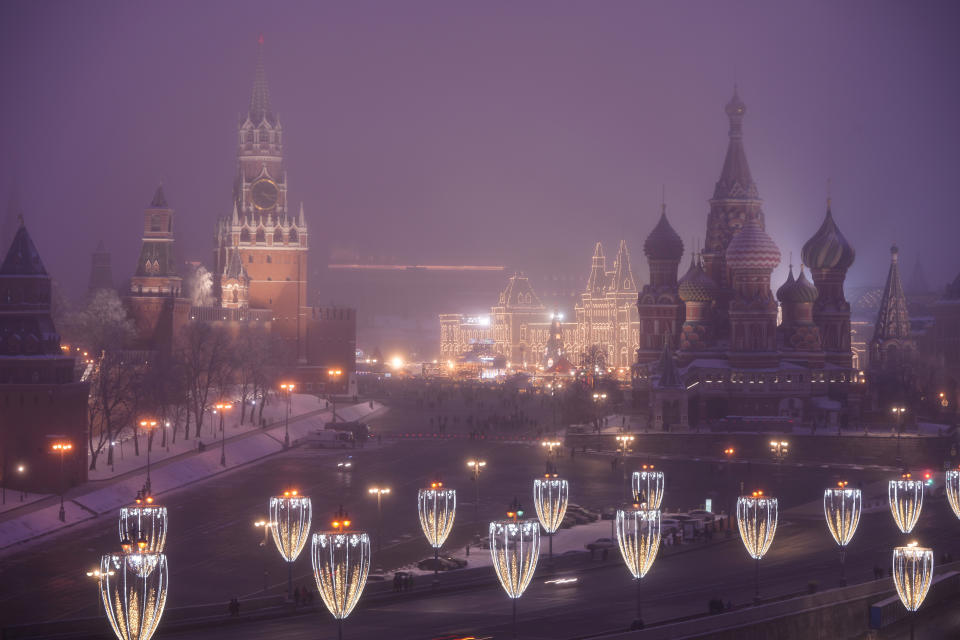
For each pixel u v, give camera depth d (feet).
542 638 339.77
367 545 314.35
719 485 653.71
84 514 546.26
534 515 554.46
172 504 580.71
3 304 590.14
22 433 576.61
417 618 370.73
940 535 517.96
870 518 558.97
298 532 395.34
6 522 506.48
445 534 427.33
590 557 465.06
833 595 377.09
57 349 597.93
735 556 475.72
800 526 539.70
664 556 476.13
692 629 329.93
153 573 297.12
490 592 412.98
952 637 381.19
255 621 371.15
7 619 383.04
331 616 376.27
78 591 417.90
